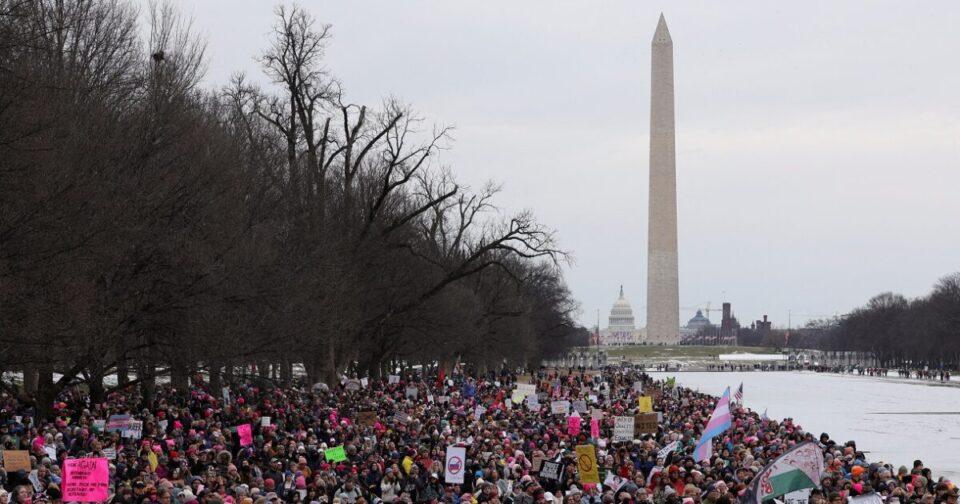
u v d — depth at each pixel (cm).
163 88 6769
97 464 3391
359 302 9575
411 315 10669
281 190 8275
